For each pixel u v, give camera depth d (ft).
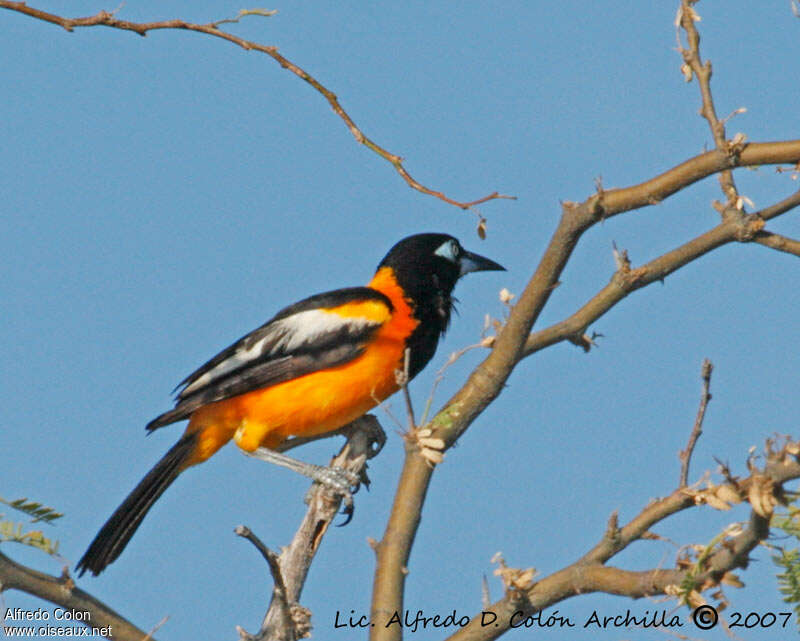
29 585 28.86
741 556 24.20
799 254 33.24
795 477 23.02
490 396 33.30
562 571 28.25
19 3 31.48
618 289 35.58
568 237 30.83
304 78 31.81
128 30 31.65
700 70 32.73
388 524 30.81
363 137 31.91
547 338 36.24
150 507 43.62
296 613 31.37
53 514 28.07
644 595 26.43
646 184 29.71
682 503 26.68
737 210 33.55
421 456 30.76
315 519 34.86
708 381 28.76
